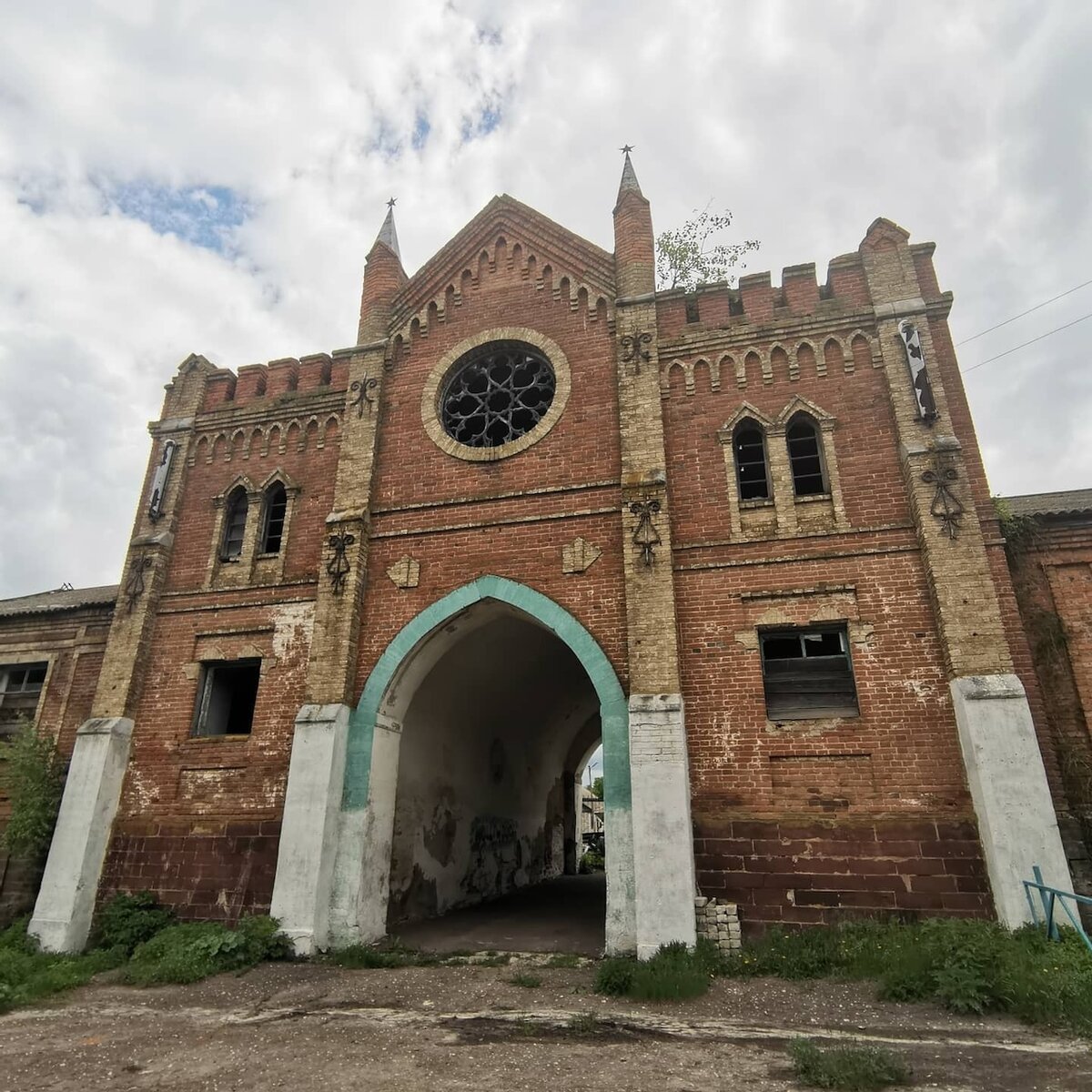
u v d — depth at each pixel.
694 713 11.48
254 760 13.22
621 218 15.38
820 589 11.73
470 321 15.79
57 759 14.89
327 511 14.98
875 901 10.04
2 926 13.58
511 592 12.91
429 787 15.61
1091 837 10.41
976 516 11.31
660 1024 7.85
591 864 29.78
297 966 10.79
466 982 9.81
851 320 13.42
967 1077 6.04
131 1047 7.50
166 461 16.27
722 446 13.15
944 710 10.70
